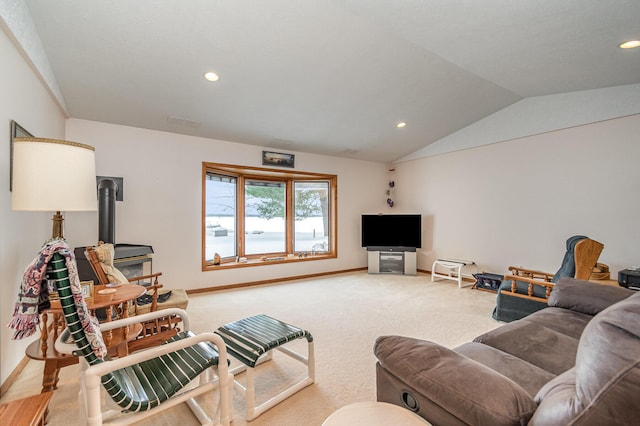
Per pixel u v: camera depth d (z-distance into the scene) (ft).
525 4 6.55
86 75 9.18
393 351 4.16
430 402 3.59
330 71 9.95
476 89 12.09
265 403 5.75
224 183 16.24
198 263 14.15
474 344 5.54
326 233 19.57
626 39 7.73
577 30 7.43
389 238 18.92
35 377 6.79
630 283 8.86
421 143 18.10
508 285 10.71
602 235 11.59
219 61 8.94
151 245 12.97
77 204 5.05
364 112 13.24
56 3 6.60
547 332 5.99
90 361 3.90
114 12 6.93
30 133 7.47
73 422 5.32
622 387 2.20
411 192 19.90
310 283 16.30
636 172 10.80
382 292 14.39
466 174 16.56
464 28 7.73
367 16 7.45
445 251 17.75
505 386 3.22
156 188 13.12
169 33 7.68
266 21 7.48
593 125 11.84
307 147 16.90
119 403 3.80
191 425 5.39
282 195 18.78
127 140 12.51
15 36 6.07
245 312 11.31
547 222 13.28
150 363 4.87
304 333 6.47
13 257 6.68
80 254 9.35
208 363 4.93
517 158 14.30
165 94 10.50
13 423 3.51
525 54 8.98
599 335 2.52
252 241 17.52
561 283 7.73
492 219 15.38
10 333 6.49
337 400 6.03
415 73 10.46
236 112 12.16
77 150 5.08
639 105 10.70
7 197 6.30
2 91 6.02
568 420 2.39
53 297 5.35
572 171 12.45
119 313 7.24
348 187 19.72
